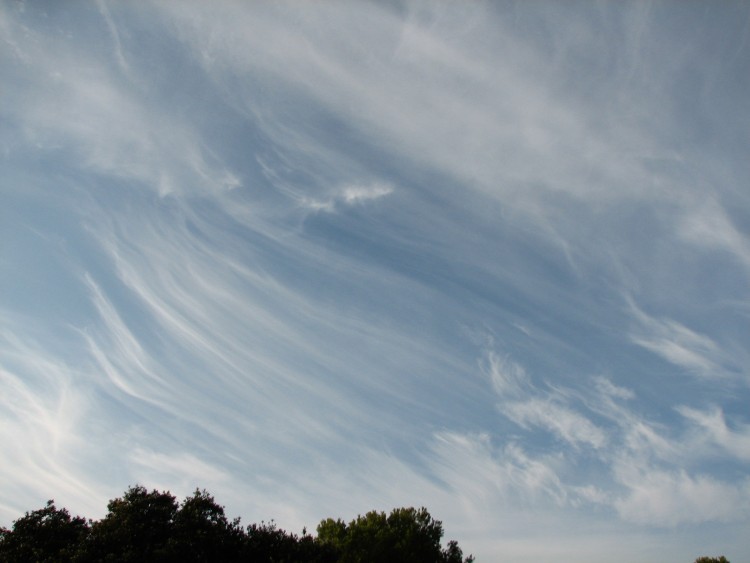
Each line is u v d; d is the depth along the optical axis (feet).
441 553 117.19
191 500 82.79
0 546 70.90
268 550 80.89
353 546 112.88
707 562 136.98
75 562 67.46
